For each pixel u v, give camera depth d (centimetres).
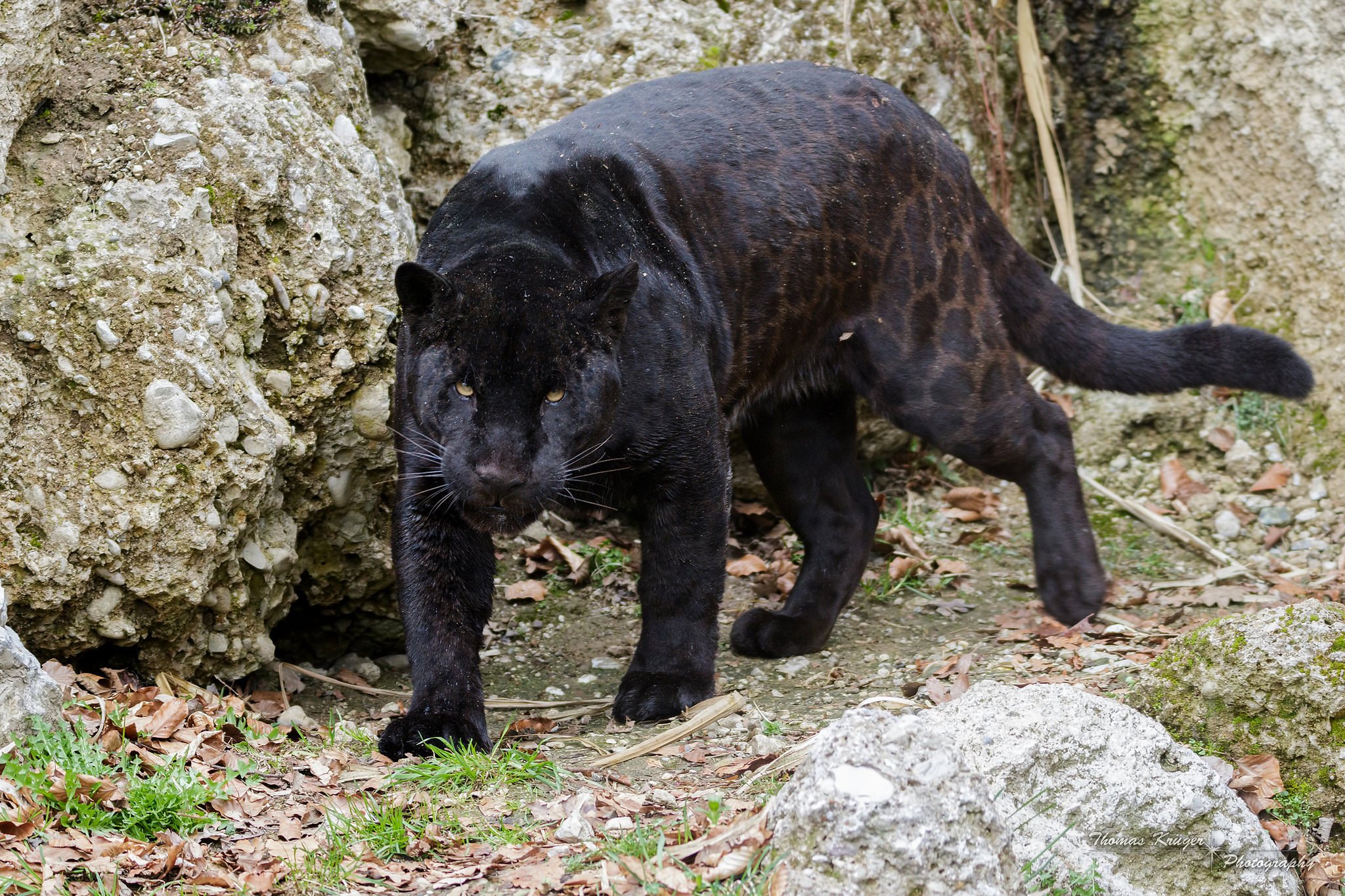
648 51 822
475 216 572
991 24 925
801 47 846
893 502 863
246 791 462
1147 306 939
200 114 607
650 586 591
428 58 788
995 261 710
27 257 552
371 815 447
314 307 618
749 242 626
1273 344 705
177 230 573
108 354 550
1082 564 681
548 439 514
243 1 668
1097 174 969
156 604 555
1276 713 520
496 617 733
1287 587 734
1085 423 898
